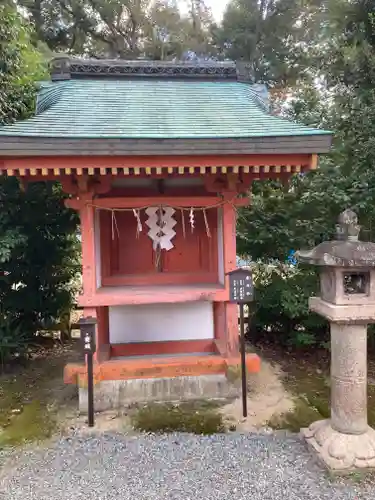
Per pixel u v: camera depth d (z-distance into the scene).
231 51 19.75
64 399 5.22
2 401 5.23
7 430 4.43
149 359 5.05
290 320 7.12
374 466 3.47
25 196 6.42
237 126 4.60
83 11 19.59
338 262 3.38
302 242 6.54
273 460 3.70
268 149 4.21
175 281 5.59
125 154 4.09
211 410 4.74
